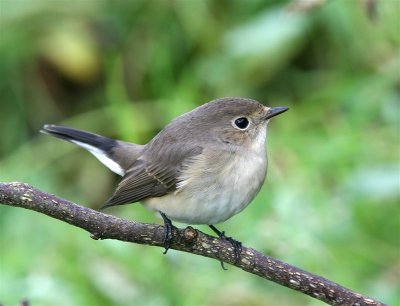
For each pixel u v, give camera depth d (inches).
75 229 460.1
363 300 278.7
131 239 290.0
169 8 553.6
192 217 358.0
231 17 553.3
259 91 543.2
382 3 529.7
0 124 550.6
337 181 480.4
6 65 553.3
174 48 550.6
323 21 536.7
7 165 522.6
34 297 410.6
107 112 542.3
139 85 548.7
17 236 468.8
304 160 485.7
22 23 556.4
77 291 422.0
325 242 447.5
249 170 355.3
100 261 442.0
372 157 489.1
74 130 420.8
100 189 529.7
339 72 542.6
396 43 536.7
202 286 427.8
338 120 518.9
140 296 426.6
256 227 448.1
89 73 558.9
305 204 460.1
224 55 540.7
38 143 538.0
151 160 370.9
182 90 532.1
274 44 529.0
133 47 553.6
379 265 444.1
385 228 460.8
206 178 350.0
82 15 561.3
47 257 446.0
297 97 540.7
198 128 363.3
